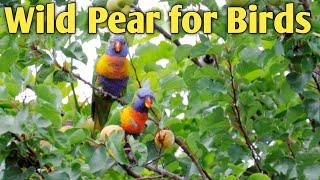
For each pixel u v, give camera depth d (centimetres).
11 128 814
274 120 1030
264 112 1066
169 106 1111
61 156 877
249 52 1020
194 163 1022
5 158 855
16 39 995
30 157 858
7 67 922
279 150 976
